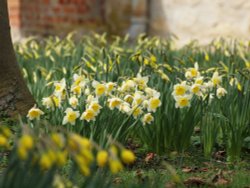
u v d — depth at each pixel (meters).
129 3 16.94
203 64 9.41
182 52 10.65
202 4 16.20
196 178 5.41
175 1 16.59
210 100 6.60
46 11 15.79
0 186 3.54
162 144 6.35
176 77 6.73
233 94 6.46
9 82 7.40
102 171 4.94
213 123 6.32
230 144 6.32
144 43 11.51
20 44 11.84
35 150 3.70
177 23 16.58
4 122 7.04
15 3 15.60
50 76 8.12
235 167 6.11
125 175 5.55
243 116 6.33
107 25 16.83
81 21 16.31
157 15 16.84
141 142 6.58
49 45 11.24
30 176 3.67
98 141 5.72
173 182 5.35
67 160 5.63
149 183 4.19
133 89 6.29
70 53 10.53
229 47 11.05
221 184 5.32
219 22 15.97
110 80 7.26
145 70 7.30
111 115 5.77
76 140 3.37
